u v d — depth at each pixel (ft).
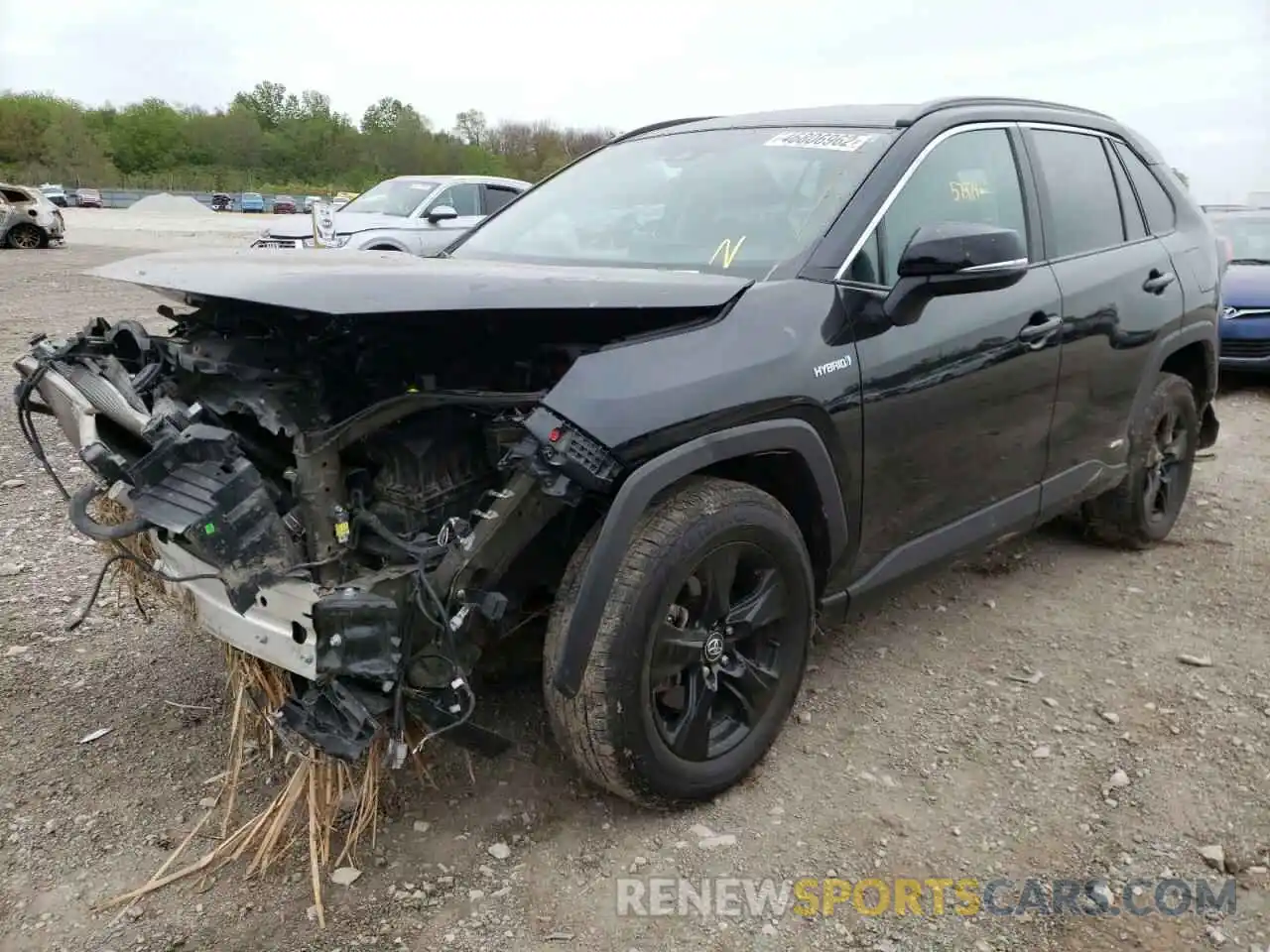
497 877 8.43
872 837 9.02
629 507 7.90
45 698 10.95
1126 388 14.07
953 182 11.35
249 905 8.06
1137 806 9.50
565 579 8.43
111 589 13.52
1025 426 12.10
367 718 7.36
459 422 8.39
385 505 8.23
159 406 8.39
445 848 8.76
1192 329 15.30
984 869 8.66
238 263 8.77
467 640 7.90
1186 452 16.31
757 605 9.28
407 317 7.67
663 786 8.80
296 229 48.32
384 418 7.79
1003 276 9.17
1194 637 13.12
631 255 11.02
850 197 10.25
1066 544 16.49
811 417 9.21
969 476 11.46
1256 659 12.48
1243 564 15.69
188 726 10.50
